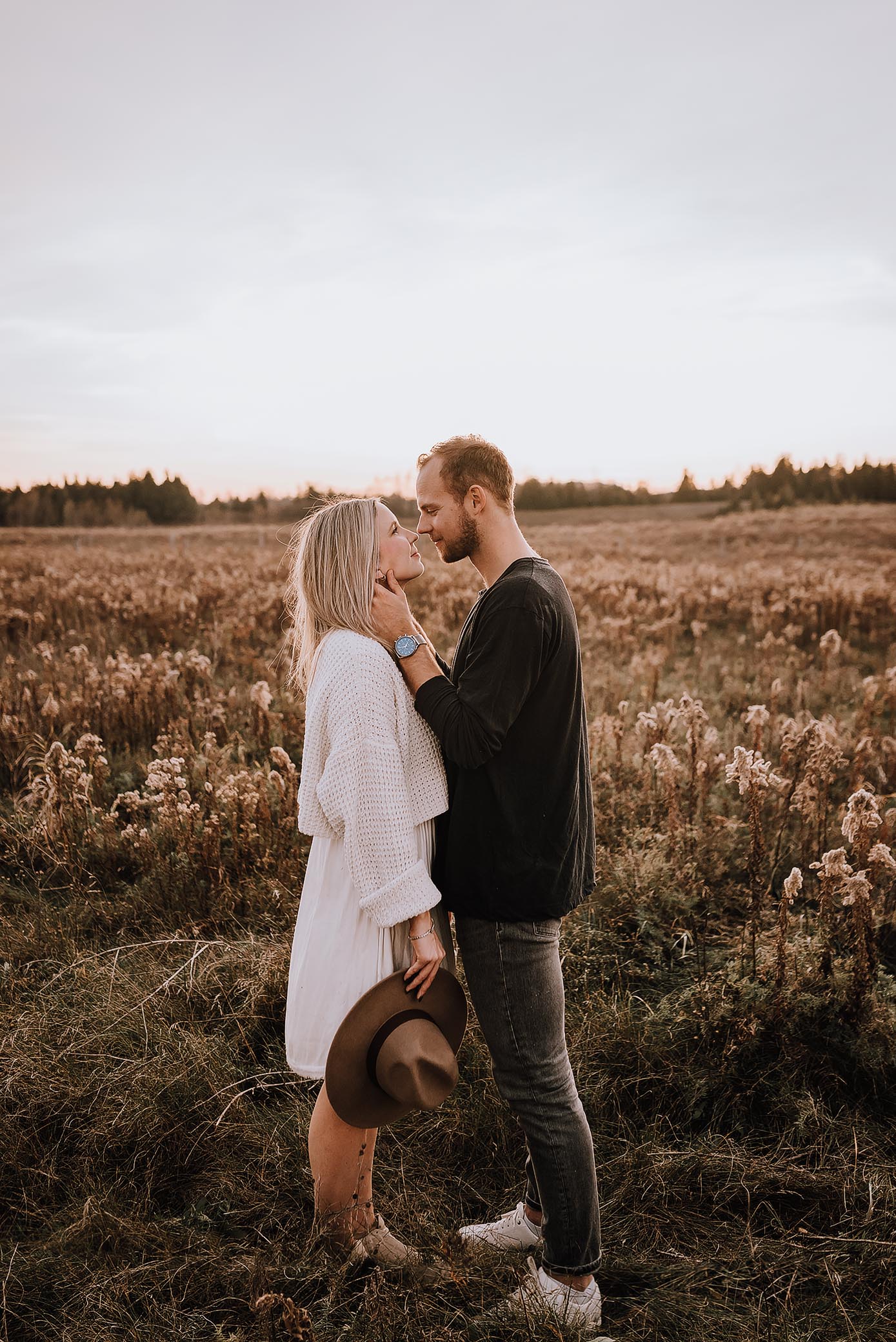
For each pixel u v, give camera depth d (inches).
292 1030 76.0
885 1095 102.7
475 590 498.9
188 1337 72.4
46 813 165.3
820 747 157.2
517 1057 74.9
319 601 77.7
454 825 74.9
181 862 153.9
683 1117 100.8
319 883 76.5
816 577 586.9
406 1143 97.8
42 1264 79.5
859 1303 77.6
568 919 138.7
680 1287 79.4
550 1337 70.2
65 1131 95.5
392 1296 73.4
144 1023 109.7
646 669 301.9
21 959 129.7
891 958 129.3
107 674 270.5
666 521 2174.0
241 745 211.2
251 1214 88.1
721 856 159.5
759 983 116.9
